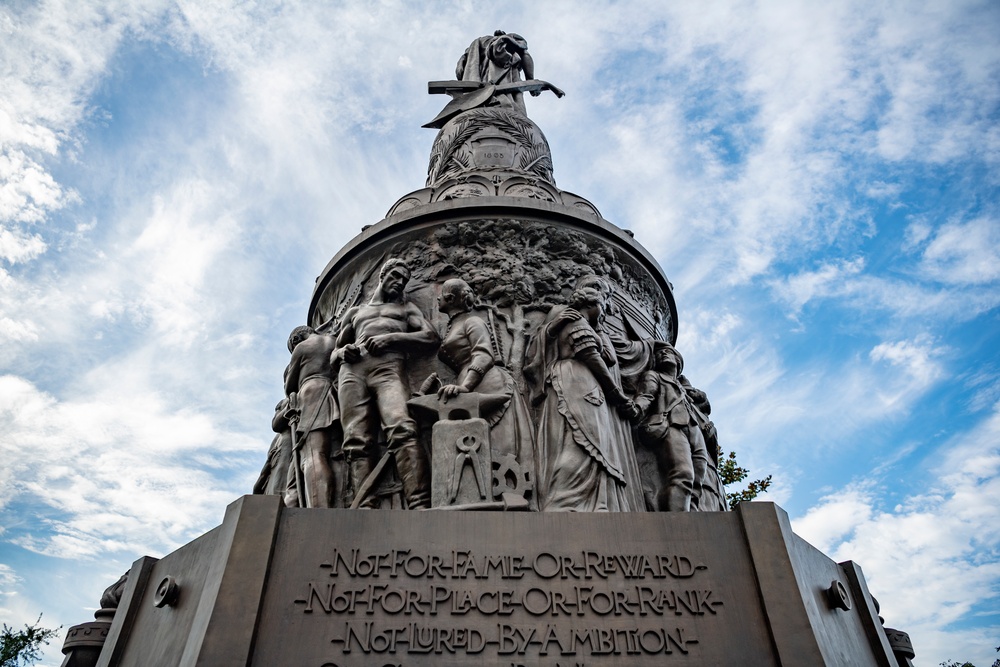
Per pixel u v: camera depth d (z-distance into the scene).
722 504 5.47
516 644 3.28
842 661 3.54
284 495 4.94
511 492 4.14
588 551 3.59
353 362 5.02
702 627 3.38
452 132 8.55
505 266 5.69
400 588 3.42
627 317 5.80
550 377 4.75
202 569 3.63
